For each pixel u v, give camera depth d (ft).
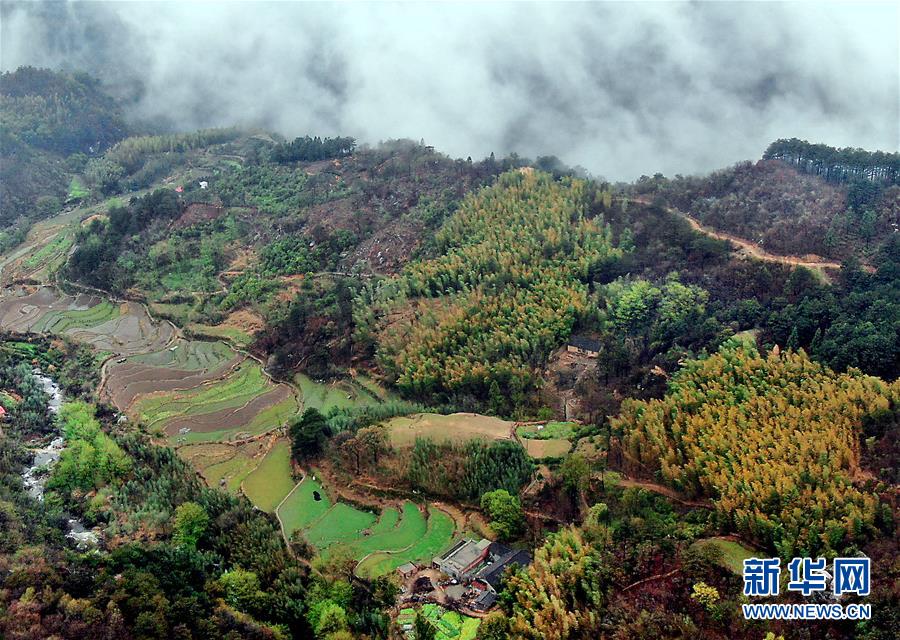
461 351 439.22
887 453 299.58
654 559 277.85
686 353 402.93
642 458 332.19
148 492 350.64
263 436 413.18
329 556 306.76
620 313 447.42
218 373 488.02
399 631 270.46
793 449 302.86
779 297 424.87
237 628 276.00
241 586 292.61
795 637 242.58
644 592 268.00
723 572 268.82
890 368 347.77
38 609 256.73
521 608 270.46
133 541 317.42
